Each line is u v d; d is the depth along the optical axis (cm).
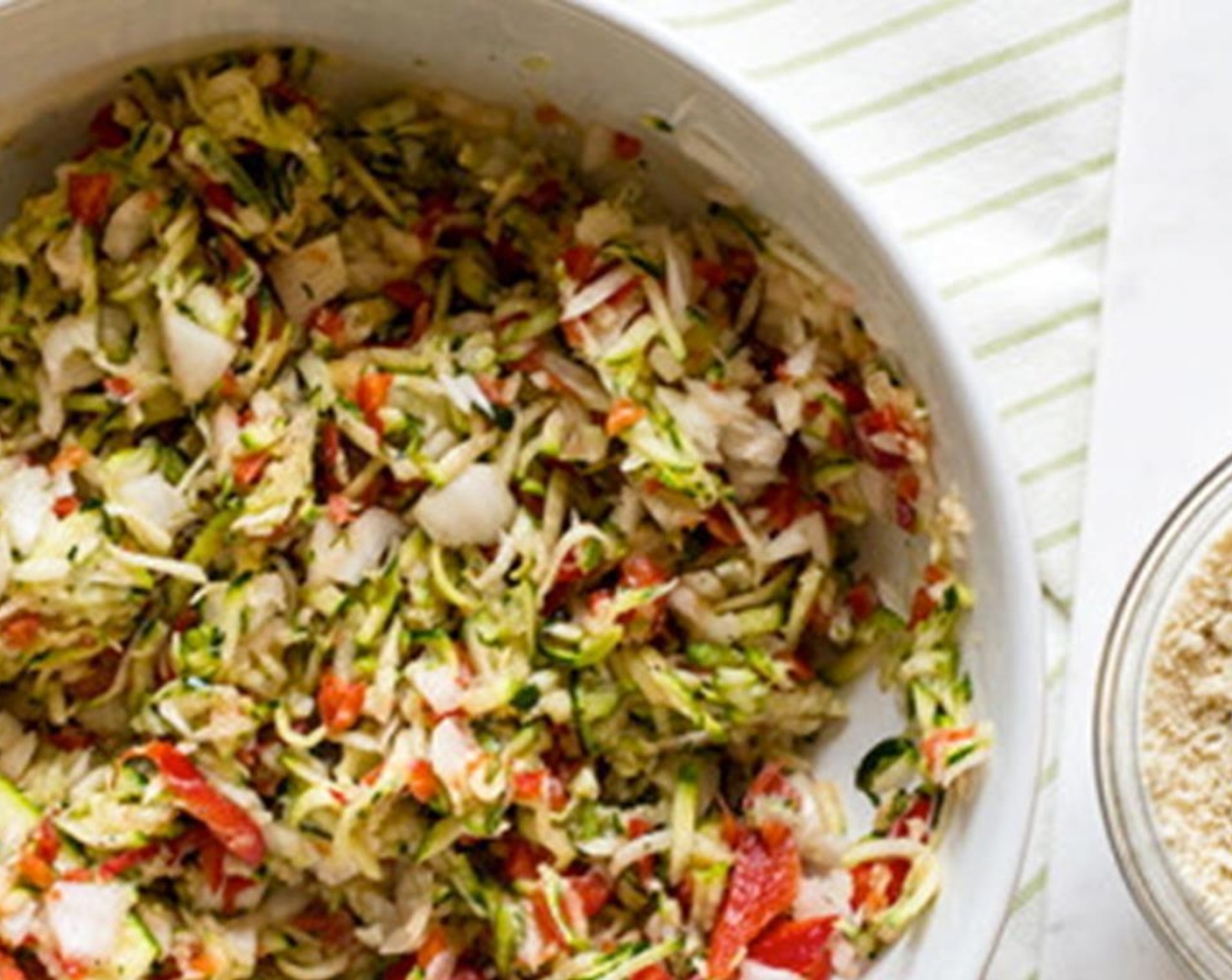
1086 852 52
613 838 49
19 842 49
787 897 49
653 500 49
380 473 49
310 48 48
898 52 52
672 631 50
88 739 50
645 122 48
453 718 49
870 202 46
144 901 49
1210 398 52
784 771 50
